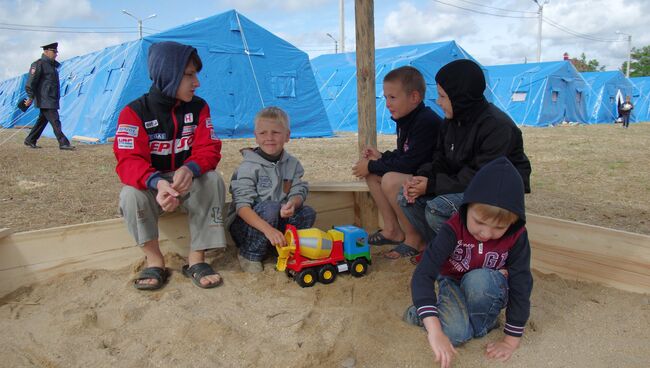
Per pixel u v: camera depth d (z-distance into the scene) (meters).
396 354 2.10
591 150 10.72
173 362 2.06
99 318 2.44
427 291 2.06
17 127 16.98
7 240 2.71
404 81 3.28
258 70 13.44
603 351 2.13
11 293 2.72
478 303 2.16
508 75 22.17
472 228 2.03
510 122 2.70
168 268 2.95
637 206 4.94
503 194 1.92
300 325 2.32
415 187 3.01
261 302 2.59
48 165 7.70
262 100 13.51
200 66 2.98
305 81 14.37
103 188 5.88
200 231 2.87
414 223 3.20
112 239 3.01
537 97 21.00
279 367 2.01
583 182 6.48
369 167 3.49
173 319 2.38
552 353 2.12
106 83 12.70
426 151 3.30
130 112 2.84
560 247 2.88
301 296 2.66
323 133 14.71
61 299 2.64
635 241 2.60
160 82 2.84
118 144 2.81
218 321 2.35
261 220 2.89
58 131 9.81
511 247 2.13
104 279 2.83
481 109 2.74
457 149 2.87
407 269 3.07
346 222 3.94
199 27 12.61
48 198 5.25
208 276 2.76
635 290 2.62
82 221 4.28
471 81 2.68
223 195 2.94
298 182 3.23
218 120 12.84
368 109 4.00
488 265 2.20
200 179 2.87
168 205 2.57
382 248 3.53
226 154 9.24
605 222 4.25
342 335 2.24
